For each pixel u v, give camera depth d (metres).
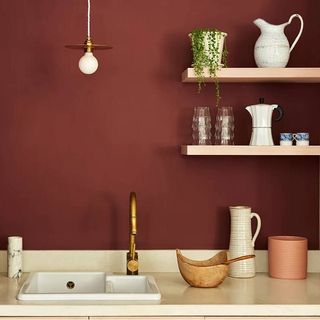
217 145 3.69
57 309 3.12
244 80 3.74
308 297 3.28
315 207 3.87
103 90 3.84
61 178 3.85
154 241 3.85
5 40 3.82
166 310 3.13
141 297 3.22
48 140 3.84
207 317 3.15
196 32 3.59
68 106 3.84
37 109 3.84
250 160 3.87
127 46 3.84
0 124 3.83
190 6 3.84
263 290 3.42
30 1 3.83
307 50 3.86
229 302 3.18
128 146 3.85
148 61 3.85
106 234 3.85
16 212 3.84
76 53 3.84
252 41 3.85
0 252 3.81
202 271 3.41
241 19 3.85
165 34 3.85
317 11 3.85
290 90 3.87
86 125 3.84
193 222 3.86
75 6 3.84
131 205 3.62
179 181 3.85
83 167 3.85
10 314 3.12
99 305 3.14
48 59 3.83
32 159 3.84
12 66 3.83
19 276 3.68
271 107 3.66
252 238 3.88
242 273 3.69
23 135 3.84
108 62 3.85
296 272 3.66
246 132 3.85
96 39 3.84
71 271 3.79
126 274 3.72
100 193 3.85
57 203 3.84
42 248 3.84
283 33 3.68
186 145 3.79
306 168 3.87
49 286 3.70
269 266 3.73
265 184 3.87
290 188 3.86
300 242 3.66
